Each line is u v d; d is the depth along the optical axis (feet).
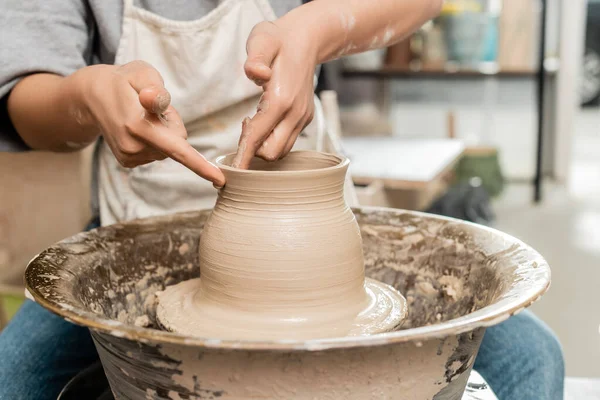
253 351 1.66
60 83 2.88
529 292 2.04
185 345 1.65
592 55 23.09
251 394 1.84
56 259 2.52
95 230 2.90
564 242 10.97
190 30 3.43
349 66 13.04
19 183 5.68
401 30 3.40
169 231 3.06
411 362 1.88
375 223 3.17
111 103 2.45
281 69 2.55
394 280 3.12
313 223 2.30
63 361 3.21
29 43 3.24
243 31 3.54
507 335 3.38
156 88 2.18
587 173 15.67
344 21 2.99
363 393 1.86
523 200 13.41
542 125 12.91
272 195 2.28
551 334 3.44
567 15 13.83
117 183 3.71
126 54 3.57
